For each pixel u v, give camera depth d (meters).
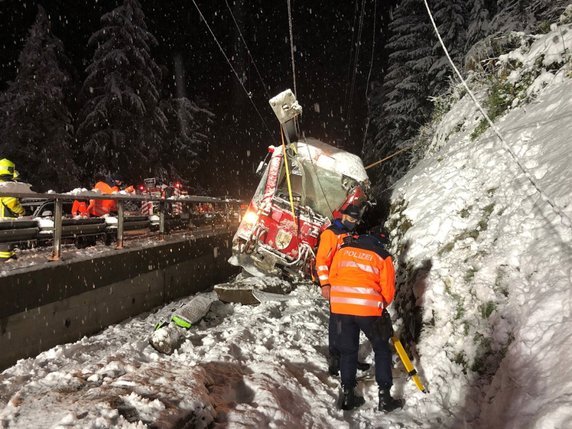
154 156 29.67
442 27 17.28
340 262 4.33
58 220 6.17
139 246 7.98
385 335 4.18
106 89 28.11
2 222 5.77
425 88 18.20
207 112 38.34
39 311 5.38
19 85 26.75
